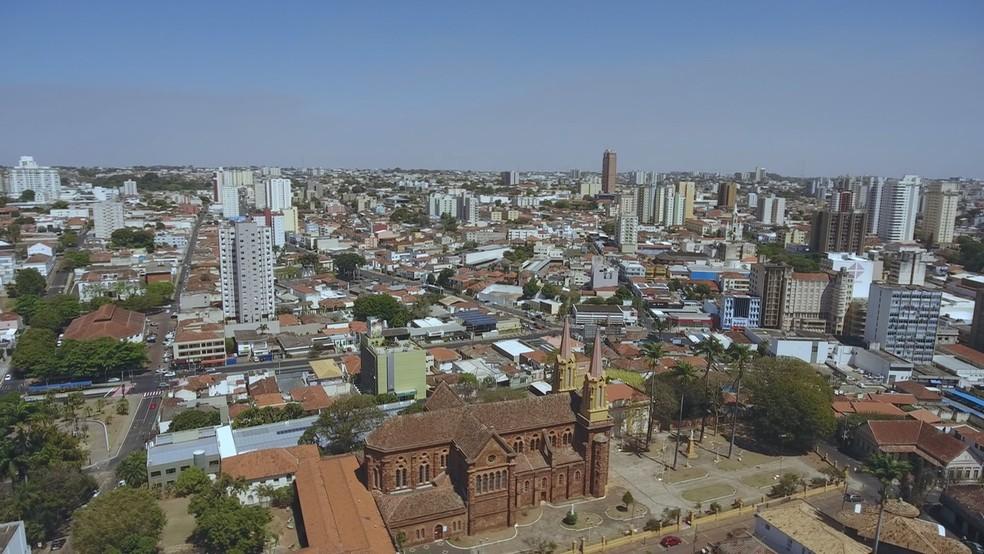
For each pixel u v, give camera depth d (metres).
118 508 110.38
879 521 110.12
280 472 136.00
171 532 122.81
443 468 126.62
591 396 133.75
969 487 135.38
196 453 144.50
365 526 110.00
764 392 165.88
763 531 117.56
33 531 117.00
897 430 159.75
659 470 151.25
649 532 122.88
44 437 143.75
